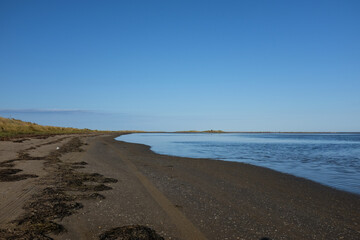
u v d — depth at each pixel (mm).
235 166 17859
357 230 6711
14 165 14320
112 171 14195
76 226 6211
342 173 15648
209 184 11711
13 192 8828
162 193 9641
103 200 8422
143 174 13602
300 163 20234
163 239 5688
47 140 35344
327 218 7566
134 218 6910
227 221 6969
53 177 11547
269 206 8539
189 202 8594
